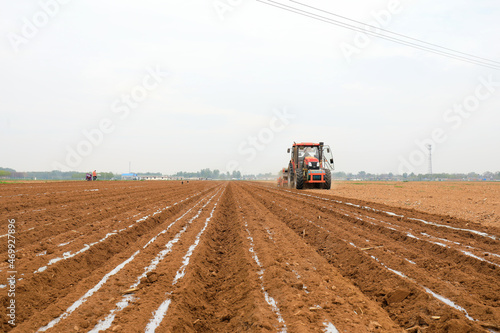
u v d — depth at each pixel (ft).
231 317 15.23
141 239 29.81
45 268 19.76
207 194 91.20
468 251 23.03
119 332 12.91
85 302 15.70
